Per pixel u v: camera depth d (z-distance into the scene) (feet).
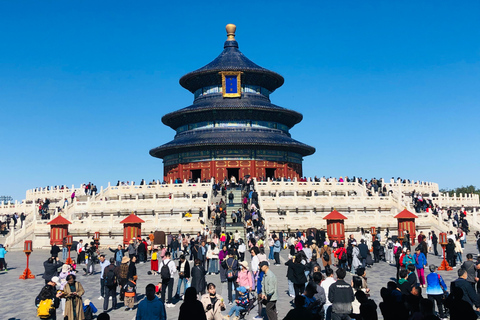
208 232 162.91
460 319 48.55
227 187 242.37
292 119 341.82
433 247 154.30
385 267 129.39
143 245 145.18
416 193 255.09
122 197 241.55
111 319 73.26
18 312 79.66
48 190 285.64
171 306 82.64
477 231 194.80
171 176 325.83
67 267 81.87
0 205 259.80
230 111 318.45
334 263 130.82
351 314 55.21
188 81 350.23
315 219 190.60
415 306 51.31
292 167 323.98
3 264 132.46
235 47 365.40
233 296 83.82
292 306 78.95
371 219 194.90
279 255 147.23
